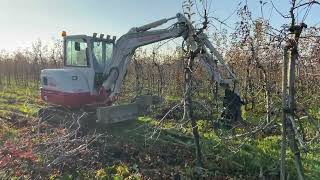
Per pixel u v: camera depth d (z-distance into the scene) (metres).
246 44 12.00
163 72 21.17
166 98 17.42
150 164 9.05
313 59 7.01
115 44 12.84
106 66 13.27
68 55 13.73
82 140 9.70
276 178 8.38
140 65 21.05
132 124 13.18
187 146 10.37
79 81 13.09
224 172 8.73
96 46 13.23
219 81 10.54
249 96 15.03
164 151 10.06
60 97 13.19
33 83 29.72
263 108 13.76
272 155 9.60
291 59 5.52
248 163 9.16
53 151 9.09
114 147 10.38
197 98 15.50
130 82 23.16
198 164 8.82
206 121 13.01
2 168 8.43
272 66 12.27
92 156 9.48
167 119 14.07
